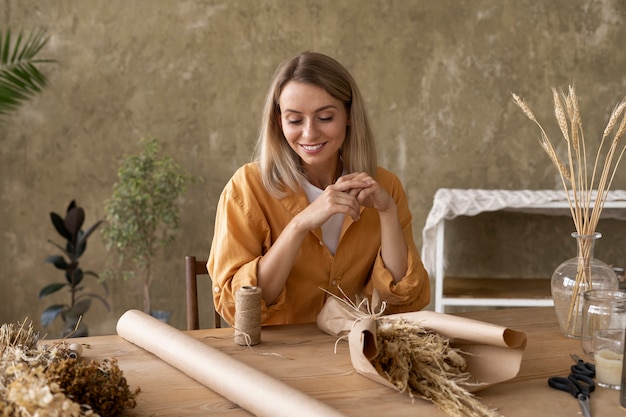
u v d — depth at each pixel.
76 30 3.91
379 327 1.38
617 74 4.04
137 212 3.68
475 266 4.12
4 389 1.08
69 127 3.96
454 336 1.39
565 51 4.02
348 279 2.01
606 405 1.29
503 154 4.05
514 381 1.41
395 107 4.02
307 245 1.97
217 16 3.95
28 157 3.96
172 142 4.00
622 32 4.02
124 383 1.17
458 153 4.05
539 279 4.04
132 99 3.96
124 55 3.94
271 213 1.98
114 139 3.98
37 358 1.26
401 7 3.97
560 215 4.07
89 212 4.01
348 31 3.97
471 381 1.36
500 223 4.09
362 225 2.00
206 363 1.38
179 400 1.32
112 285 4.06
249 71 3.98
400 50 3.99
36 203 3.99
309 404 1.17
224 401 1.32
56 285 3.72
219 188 4.04
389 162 4.05
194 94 3.98
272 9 3.95
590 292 1.48
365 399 1.31
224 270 1.89
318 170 2.03
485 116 4.04
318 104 1.81
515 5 3.99
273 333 1.73
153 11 3.92
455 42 3.99
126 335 1.66
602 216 3.88
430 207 4.08
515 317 1.89
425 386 1.30
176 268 4.05
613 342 1.36
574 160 4.05
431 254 3.65
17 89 3.74
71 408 1.00
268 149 1.96
